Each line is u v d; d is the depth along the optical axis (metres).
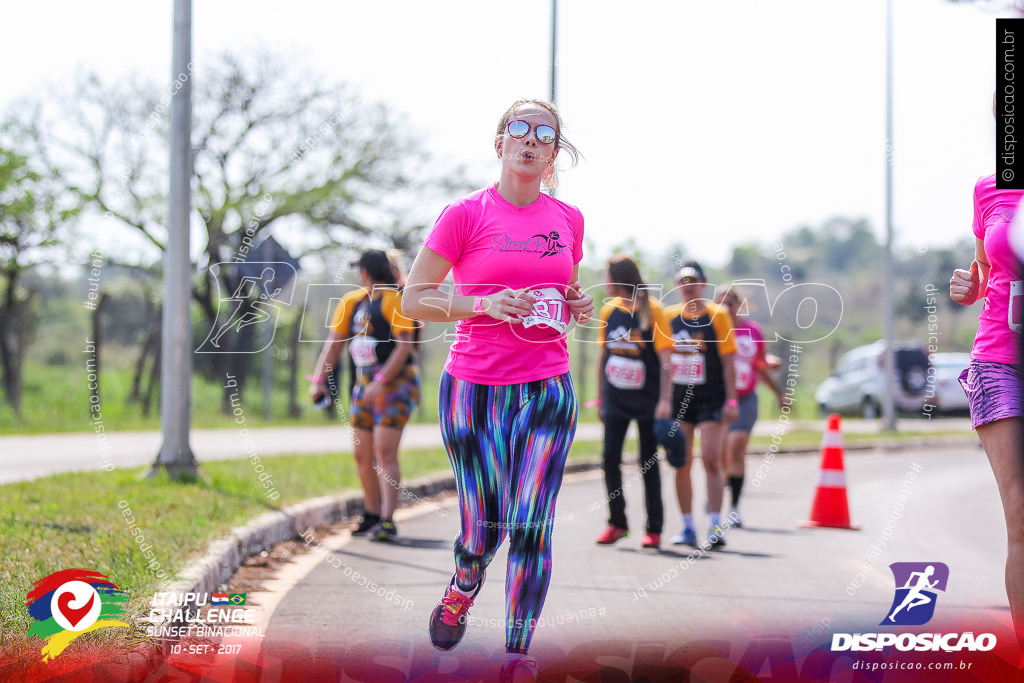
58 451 22.50
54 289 42.34
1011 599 6.42
